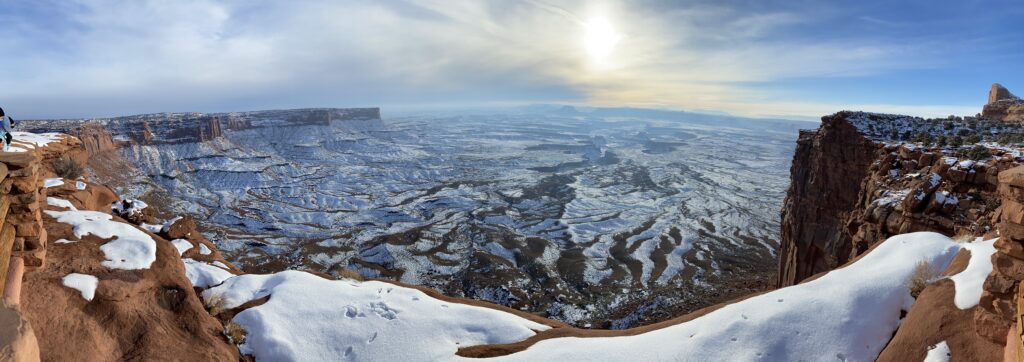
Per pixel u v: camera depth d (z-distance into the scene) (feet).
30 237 30.45
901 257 40.88
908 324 32.04
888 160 88.12
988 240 38.32
